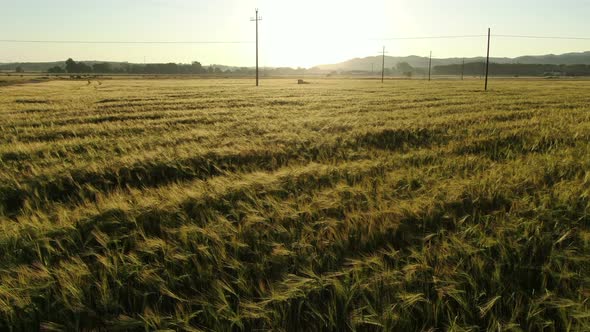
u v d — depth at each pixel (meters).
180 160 8.68
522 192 5.73
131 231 4.56
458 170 7.29
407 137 12.16
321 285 3.35
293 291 3.21
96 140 11.70
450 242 4.14
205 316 3.07
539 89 48.66
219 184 6.30
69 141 11.64
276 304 3.16
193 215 5.23
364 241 4.15
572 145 10.18
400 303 3.06
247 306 3.05
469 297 3.13
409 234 4.32
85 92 42.91
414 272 3.48
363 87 57.78
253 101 28.94
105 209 5.26
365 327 2.96
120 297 3.44
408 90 47.53
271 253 3.91
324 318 3.06
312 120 15.79
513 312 2.95
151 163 8.47
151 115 19.58
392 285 3.29
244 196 5.85
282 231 4.39
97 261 3.86
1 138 12.92
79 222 4.88
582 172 6.88
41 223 4.91
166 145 10.67
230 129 13.92
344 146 10.67
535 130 12.45
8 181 7.19
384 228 4.39
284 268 3.71
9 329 3.10
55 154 10.13
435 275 3.45
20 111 22.12
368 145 11.02
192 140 11.59
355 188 5.88
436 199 5.28
